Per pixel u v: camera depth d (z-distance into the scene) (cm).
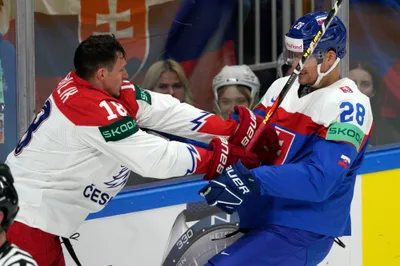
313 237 1047
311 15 1018
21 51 1155
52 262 1028
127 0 1275
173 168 972
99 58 966
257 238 1038
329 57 1020
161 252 1266
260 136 1035
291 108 1052
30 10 1151
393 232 1457
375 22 1462
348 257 1412
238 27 1378
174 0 1312
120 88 1022
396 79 1498
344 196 1052
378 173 1430
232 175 969
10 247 740
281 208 1041
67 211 1003
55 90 996
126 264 1239
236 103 1370
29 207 982
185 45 1341
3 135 1180
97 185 1011
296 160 1048
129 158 959
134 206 1230
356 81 1466
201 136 1073
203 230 1296
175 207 1268
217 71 1377
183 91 1353
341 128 990
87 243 1203
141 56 1309
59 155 980
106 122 948
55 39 1227
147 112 1059
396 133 1484
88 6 1247
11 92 1170
